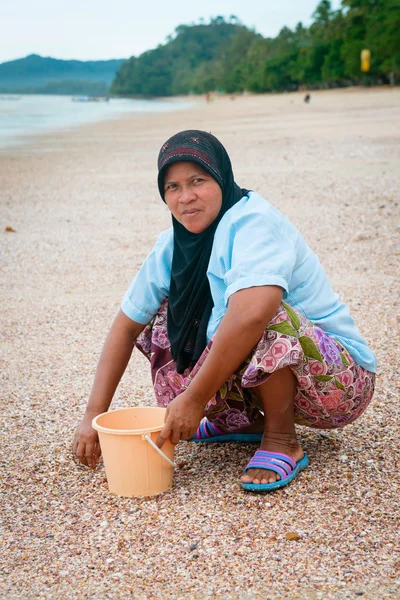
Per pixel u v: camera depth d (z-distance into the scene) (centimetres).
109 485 242
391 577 187
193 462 263
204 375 220
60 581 193
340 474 244
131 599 184
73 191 1030
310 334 225
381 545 201
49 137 2458
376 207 742
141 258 610
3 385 351
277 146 1517
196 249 236
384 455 258
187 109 6450
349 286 491
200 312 237
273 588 185
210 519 220
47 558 204
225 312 224
